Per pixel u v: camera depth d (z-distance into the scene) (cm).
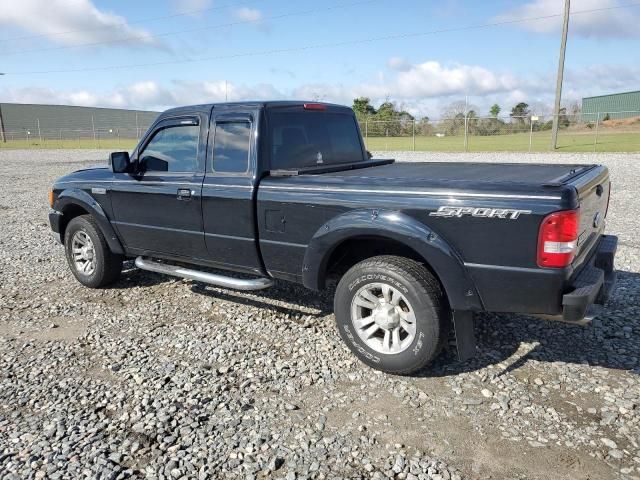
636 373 372
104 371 396
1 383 379
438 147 3180
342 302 389
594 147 2789
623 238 743
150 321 493
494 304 336
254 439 307
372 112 4984
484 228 327
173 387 369
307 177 405
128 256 583
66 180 591
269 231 422
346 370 389
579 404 335
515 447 295
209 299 545
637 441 297
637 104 5053
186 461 288
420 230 345
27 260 721
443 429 313
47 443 306
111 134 7325
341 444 301
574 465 279
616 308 482
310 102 491
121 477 276
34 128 7469
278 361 405
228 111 448
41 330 478
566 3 2591
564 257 310
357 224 366
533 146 3039
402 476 274
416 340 359
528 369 381
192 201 464
